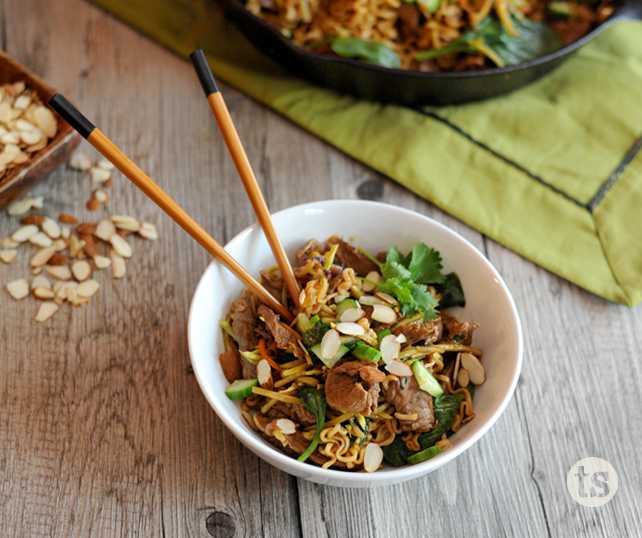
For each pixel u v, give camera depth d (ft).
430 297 1.94
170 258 2.25
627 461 2.06
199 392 2.08
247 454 2.02
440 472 2.02
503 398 1.83
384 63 2.43
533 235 2.30
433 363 1.93
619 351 2.19
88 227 2.25
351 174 2.40
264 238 2.00
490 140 2.43
